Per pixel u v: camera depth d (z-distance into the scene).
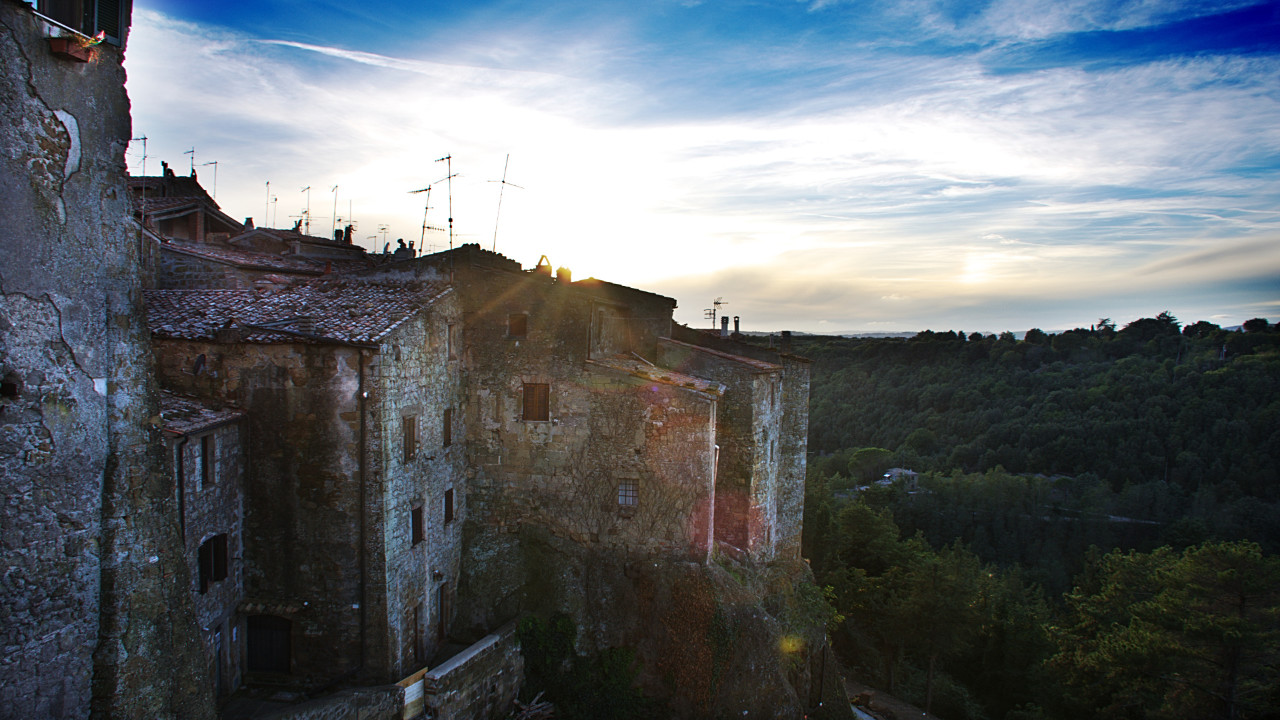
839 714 30.28
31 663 9.45
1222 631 28.91
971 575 47.44
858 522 51.00
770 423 31.17
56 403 9.61
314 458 17.86
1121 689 33.44
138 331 11.02
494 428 23.78
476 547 23.56
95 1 9.95
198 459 16.16
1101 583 49.25
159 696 11.05
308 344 17.59
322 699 16.22
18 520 9.23
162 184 35.44
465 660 18.98
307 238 36.97
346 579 17.98
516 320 23.72
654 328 30.81
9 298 8.96
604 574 23.14
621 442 23.28
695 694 22.08
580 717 21.25
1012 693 43.31
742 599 23.41
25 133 9.05
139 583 10.81
